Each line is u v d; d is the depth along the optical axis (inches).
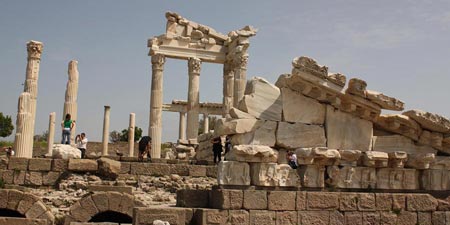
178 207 543.5
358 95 581.9
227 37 1726.1
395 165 591.2
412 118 613.9
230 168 526.3
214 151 1079.6
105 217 749.9
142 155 1133.7
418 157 596.4
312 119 588.7
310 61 565.9
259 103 571.2
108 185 825.5
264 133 563.5
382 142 616.4
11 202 666.2
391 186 589.9
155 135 1590.8
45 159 847.7
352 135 600.1
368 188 580.1
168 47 1653.5
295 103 583.5
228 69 1731.1
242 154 525.7
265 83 578.6
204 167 930.1
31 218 648.4
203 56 1700.3
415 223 570.3
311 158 547.8
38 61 1274.6
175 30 1675.7
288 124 574.9
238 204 509.0
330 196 543.2
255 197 516.1
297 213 527.8
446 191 616.7
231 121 553.3
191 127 1647.4
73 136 1320.1
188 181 890.7
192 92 1665.8
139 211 501.0
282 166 543.5
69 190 802.8
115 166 859.4
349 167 571.2
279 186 539.5
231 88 1723.7
